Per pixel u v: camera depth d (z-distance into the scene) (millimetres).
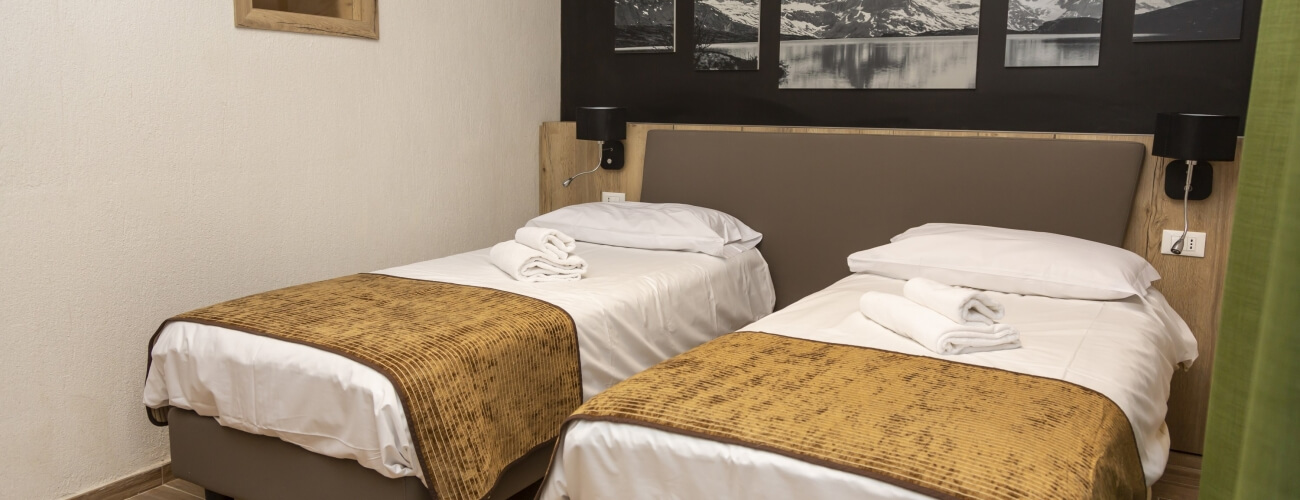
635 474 1763
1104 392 1938
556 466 1914
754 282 3631
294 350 2207
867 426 1696
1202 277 3078
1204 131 2811
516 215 4395
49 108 2492
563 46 4547
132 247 2746
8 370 2471
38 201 2492
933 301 2338
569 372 2508
